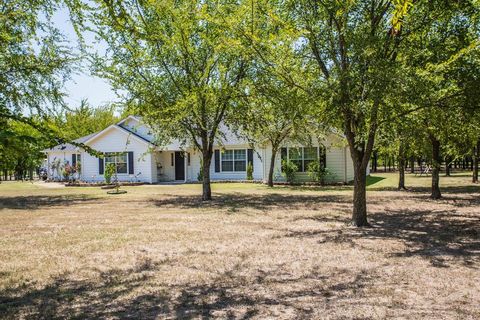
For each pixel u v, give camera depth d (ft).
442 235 27.91
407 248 24.08
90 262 21.86
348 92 26.53
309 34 29.17
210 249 24.44
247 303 15.42
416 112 30.50
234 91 47.52
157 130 54.60
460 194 57.00
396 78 24.81
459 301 15.14
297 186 78.07
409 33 29.22
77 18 14.66
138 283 18.15
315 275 18.85
